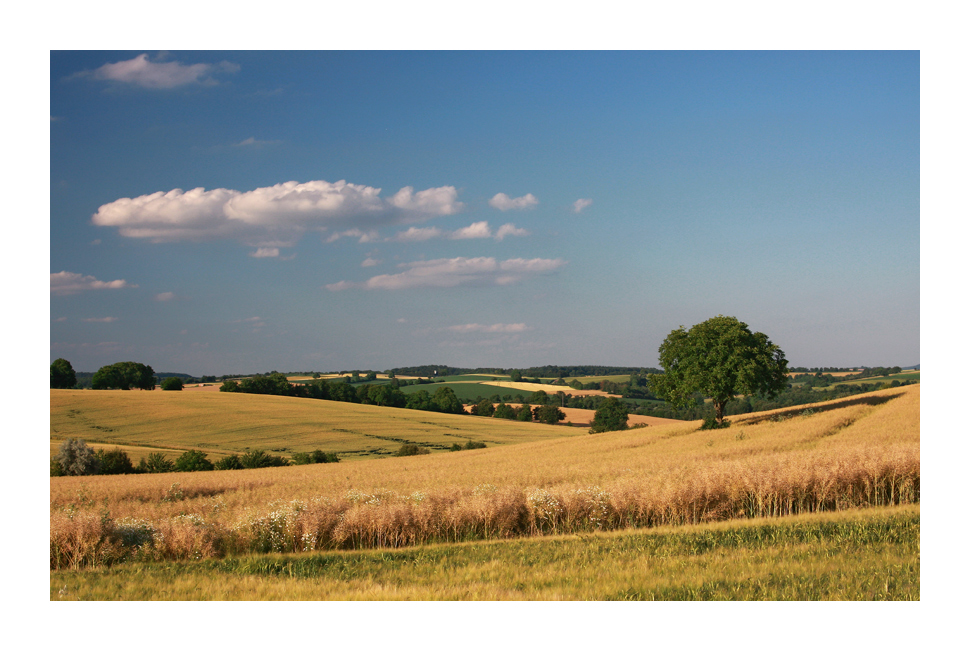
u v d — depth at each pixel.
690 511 17.64
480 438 87.50
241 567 13.57
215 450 69.12
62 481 39.59
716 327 52.53
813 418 49.34
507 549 14.56
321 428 85.50
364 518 16.25
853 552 12.26
